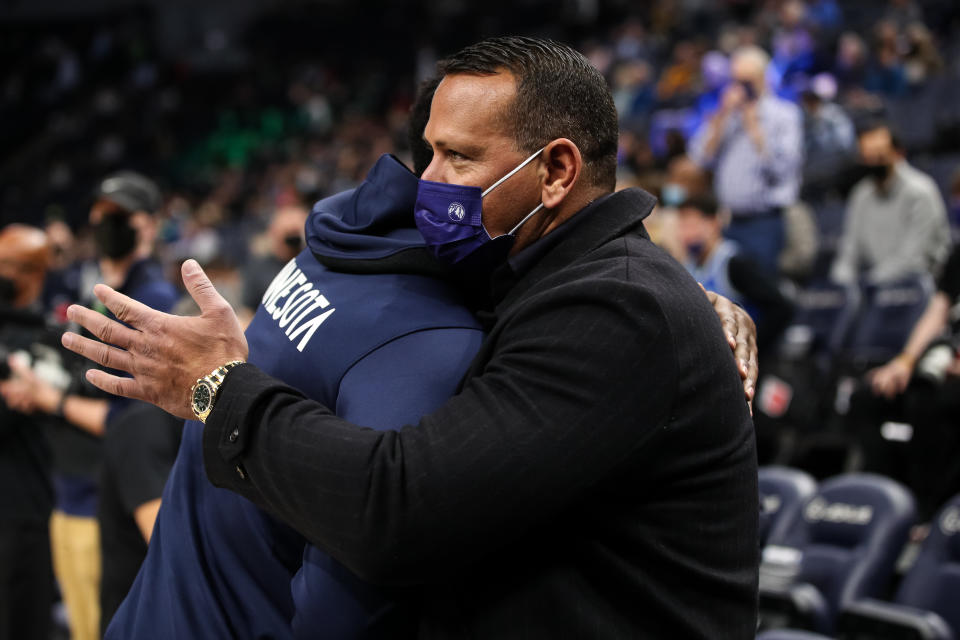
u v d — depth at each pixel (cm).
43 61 2052
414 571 104
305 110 1723
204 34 2053
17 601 296
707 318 113
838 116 774
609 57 1259
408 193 132
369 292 123
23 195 1736
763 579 289
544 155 119
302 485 106
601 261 115
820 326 489
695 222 391
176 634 124
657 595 108
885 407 398
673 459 109
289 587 123
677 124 882
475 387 108
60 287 896
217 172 1638
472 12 1788
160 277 304
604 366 104
